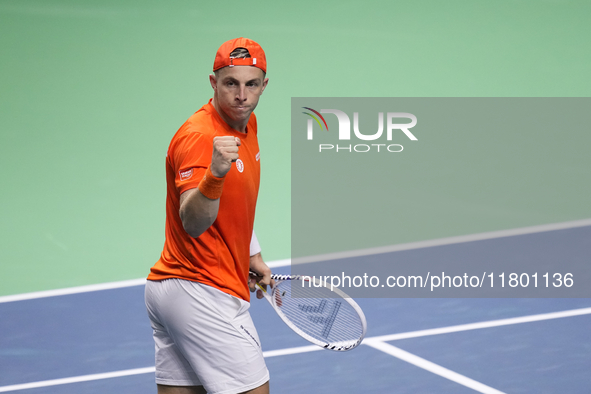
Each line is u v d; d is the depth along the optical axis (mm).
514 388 9398
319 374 10078
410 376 9906
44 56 24047
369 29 25438
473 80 24578
